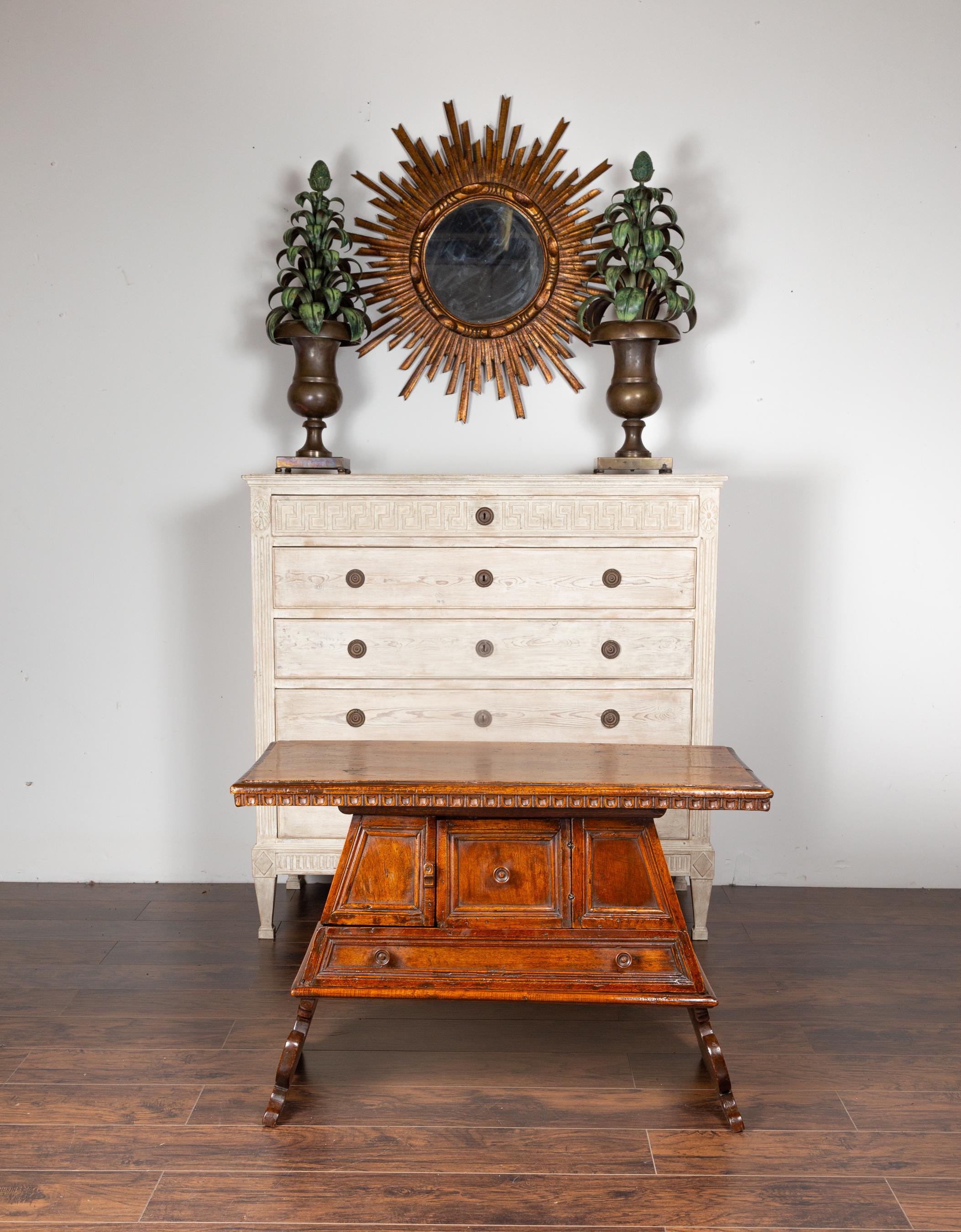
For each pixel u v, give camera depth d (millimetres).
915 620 3365
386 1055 2328
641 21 3193
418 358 3324
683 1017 2518
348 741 2666
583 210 3262
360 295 3199
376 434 3354
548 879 2139
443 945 2119
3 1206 1815
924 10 3168
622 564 2902
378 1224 1776
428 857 2129
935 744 3408
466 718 2953
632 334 2912
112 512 3357
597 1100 2152
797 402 3301
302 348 3016
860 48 3186
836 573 3357
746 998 2602
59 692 3424
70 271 3277
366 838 2150
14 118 3230
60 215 3260
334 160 3256
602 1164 1941
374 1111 2107
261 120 3240
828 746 3422
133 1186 1869
